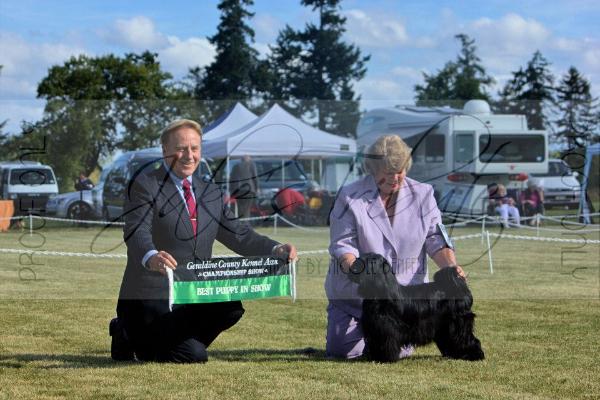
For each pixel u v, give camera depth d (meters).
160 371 5.11
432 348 6.09
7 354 5.73
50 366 5.29
